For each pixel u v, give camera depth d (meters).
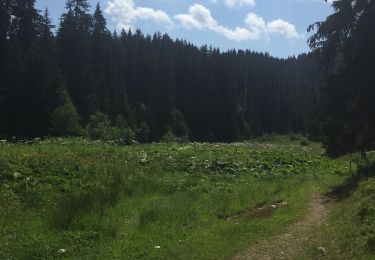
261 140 105.19
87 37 86.31
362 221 10.95
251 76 135.75
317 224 12.68
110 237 11.58
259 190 18.22
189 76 113.31
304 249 10.64
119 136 50.34
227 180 20.97
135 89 102.56
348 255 9.35
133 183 18.11
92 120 62.88
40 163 17.75
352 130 21.56
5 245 10.44
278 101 136.50
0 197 13.82
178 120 102.00
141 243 11.25
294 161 27.14
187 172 21.91
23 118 59.69
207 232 12.37
